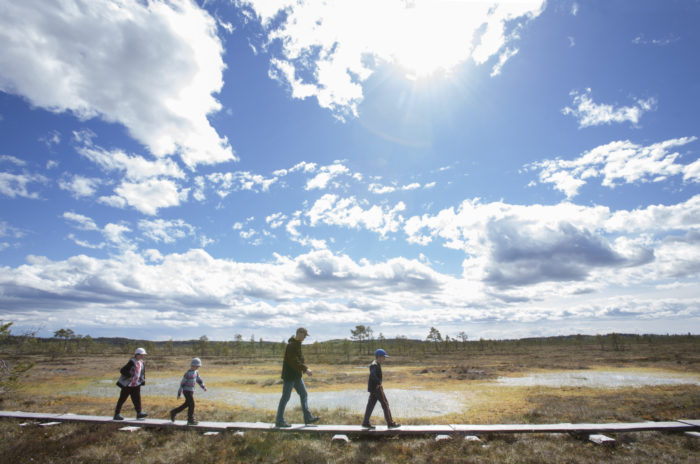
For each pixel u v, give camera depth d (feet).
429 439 21.26
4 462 18.03
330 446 20.33
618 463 17.61
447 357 199.11
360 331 236.43
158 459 18.48
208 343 236.02
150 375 99.71
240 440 20.94
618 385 66.80
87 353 228.02
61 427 23.82
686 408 33.53
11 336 29.53
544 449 19.56
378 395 23.20
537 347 313.94
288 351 24.08
